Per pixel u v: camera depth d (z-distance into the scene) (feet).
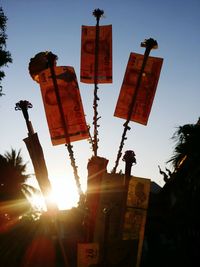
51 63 15.75
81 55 17.19
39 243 41.11
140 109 16.43
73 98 16.16
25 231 65.72
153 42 15.92
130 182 13.91
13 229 67.87
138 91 16.51
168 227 47.78
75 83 16.20
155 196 50.34
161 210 49.75
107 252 13.39
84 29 17.29
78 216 15.49
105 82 16.89
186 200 41.70
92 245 13.64
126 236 13.61
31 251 47.32
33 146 13.98
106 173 14.12
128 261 13.43
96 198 13.99
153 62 16.49
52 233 14.62
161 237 52.70
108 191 13.99
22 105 14.11
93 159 14.26
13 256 57.77
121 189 13.94
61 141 16.01
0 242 61.21
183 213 42.63
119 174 14.12
